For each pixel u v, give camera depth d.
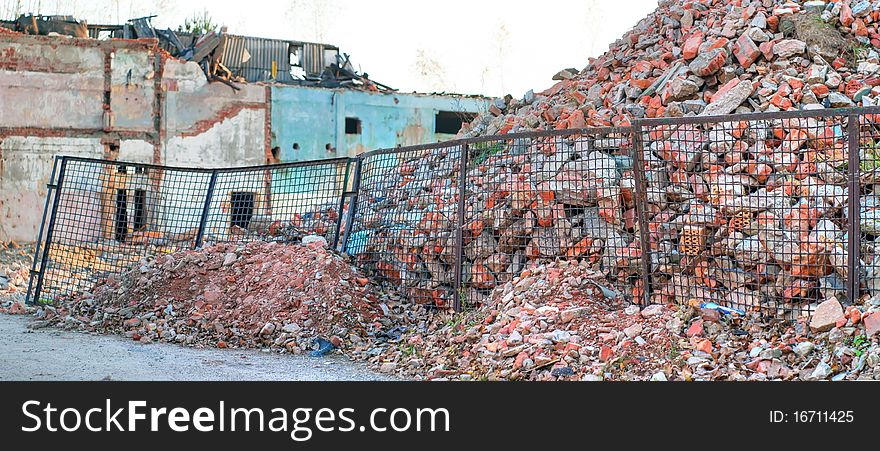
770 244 8.12
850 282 7.57
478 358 8.05
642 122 8.66
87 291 12.54
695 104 10.73
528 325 8.12
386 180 11.53
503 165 10.32
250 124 30.33
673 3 14.62
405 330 9.77
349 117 31.81
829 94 10.02
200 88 29.66
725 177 8.79
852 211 7.62
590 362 7.45
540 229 9.69
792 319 7.78
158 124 29.12
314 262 10.59
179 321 10.24
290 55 36.00
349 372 8.15
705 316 7.70
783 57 10.90
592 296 8.64
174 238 13.96
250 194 12.98
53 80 27.86
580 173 9.55
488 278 9.92
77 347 9.07
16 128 27.34
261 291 10.49
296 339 9.41
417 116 32.75
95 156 28.31
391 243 10.96
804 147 8.88
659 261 8.76
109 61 28.56
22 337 9.77
